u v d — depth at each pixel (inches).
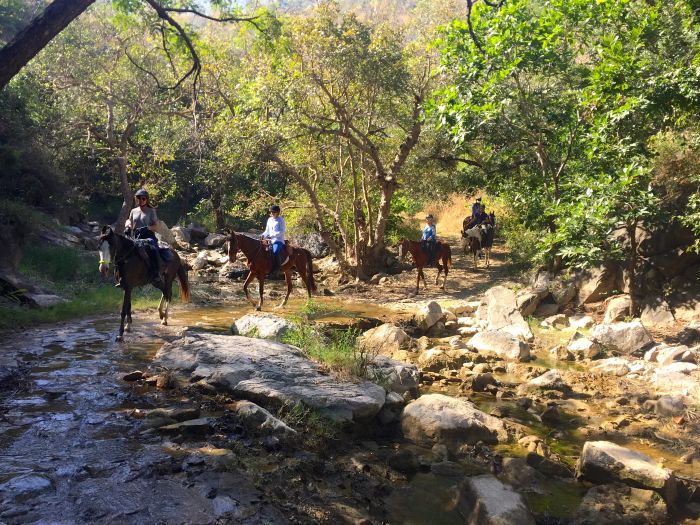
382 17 844.6
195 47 749.9
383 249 856.3
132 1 461.4
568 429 303.6
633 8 553.3
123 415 270.1
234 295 682.2
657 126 548.4
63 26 265.3
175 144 911.0
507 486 222.2
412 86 790.5
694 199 482.9
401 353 438.0
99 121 997.2
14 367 334.6
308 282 633.0
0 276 514.9
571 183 542.9
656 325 520.7
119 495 196.9
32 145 840.3
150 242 427.5
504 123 634.8
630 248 547.5
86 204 1334.9
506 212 946.1
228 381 311.7
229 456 231.5
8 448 228.8
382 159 871.7
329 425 277.9
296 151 810.8
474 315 609.9
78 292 599.2
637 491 229.1
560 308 598.2
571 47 642.8
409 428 291.6
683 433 298.5
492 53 577.6
